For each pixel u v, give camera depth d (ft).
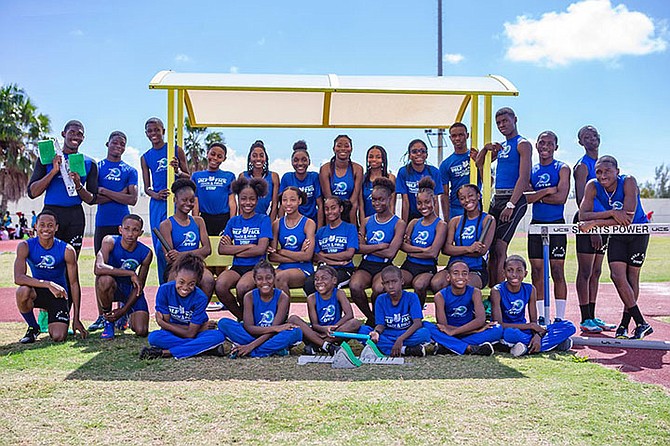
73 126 21.30
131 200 23.21
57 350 17.75
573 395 12.84
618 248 19.24
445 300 18.01
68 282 20.79
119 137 23.04
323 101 24.17
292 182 22.63
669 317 24.66
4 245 85.81
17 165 116.57
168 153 20.61
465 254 19.39
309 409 11.80
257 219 19.57
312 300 17.99
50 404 12.16
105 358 16.61
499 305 18.47
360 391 13.16
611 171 18.39
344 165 22.21
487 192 21.29
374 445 9.96
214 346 16.87
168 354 16.70
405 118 26.08
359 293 18.95
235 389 13.32
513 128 21.08
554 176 21.01
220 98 23.63
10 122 114.11
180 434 10.46
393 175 22.93
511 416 11.39
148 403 12.22
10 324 22.62
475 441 10.14
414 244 19.88
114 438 10.28
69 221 21.36
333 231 19.71
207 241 20.24
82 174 20.72
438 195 22.53
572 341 18.33
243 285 18.44
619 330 19.95
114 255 20.26
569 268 49.21
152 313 25.96
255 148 22.62
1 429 10.71
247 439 10.23
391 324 17.70
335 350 16.89
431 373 14.97
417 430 10.64
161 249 21.07
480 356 17.15
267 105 24.48
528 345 17.47
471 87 20.74
